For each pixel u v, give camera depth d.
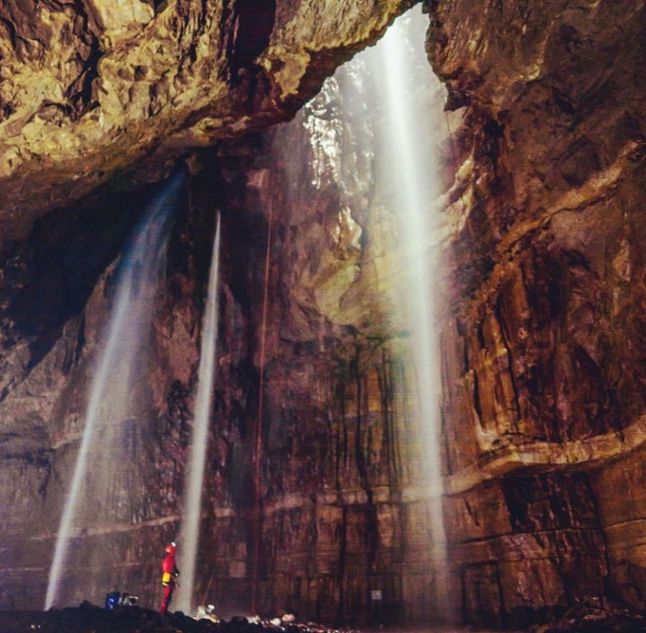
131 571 19.03
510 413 13.68
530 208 13.62
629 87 11.22
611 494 12.17
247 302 20.38
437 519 15.68
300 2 12.62
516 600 12.94
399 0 12.20
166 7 11.91
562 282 13.51
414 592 15.30
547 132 12.63
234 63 13.59
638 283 11.63
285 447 18.66
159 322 20.98
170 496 19.28
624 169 11.90
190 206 21.38
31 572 20.58
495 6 11.38
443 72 12.96
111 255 22.81
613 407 12.05
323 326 19.19
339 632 13.72
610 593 11.77
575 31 11.17
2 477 22.12
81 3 11.88
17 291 20.52
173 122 14.74
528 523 13.20
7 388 22.44
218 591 17.55
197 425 19.73
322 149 18.88
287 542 17.38
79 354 22.83
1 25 11.66
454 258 16.09
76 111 13.42
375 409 17.70
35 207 17.45
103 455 21.06
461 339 16.06
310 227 18.50
